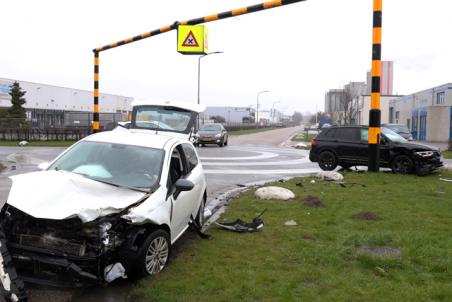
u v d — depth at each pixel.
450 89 47.16
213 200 10.34
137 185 5.50
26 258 4.57
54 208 4.58
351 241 6.25
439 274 4.98
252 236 6.70
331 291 4.56
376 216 7.91
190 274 5.07
